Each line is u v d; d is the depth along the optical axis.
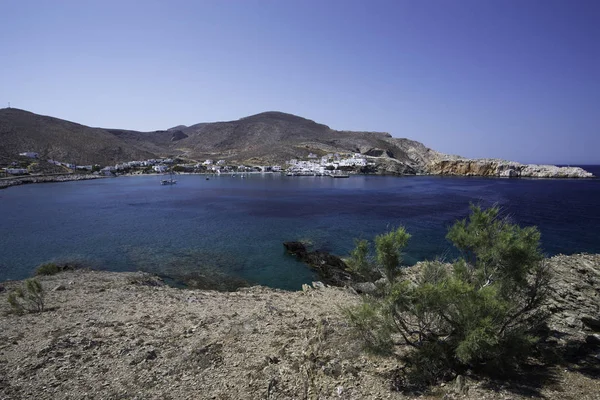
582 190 81.12
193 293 17.42
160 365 8.55
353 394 6.74
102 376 7.99
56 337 10.08
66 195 75.19
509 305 7.14
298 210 53.72
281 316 12.73
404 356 8.05
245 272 24.69
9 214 49.50
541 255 8.22
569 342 8.38
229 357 8.96
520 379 6.71
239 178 138.00
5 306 14.24
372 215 48.22
